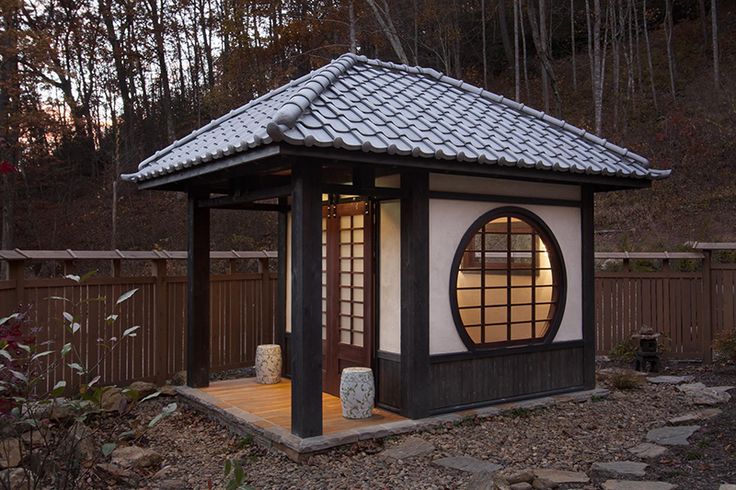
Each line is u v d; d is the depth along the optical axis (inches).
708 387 309.4
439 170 228.8
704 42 975.0
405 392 241.4
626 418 255.0
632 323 392.5
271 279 377.4
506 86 1075.3
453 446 215.5
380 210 258.1
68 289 283.9
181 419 266.7
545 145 280.4
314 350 210.4
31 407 153.3
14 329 144.9
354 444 213.2
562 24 1145.4
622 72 993.5
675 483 179.0
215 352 348.8
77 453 180.1
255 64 763.4
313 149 191.9
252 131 233.1
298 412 210.2
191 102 1065.5
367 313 259.8
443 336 248.7
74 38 831.1
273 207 321.7
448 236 250.5
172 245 759.1
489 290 289.4
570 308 292.4
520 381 273.0
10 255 259.0
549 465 197.3
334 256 284.2
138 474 199.6
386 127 225.8
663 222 664.4
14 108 605.3
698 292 384.8
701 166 725.3
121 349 305.9
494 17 1184.2
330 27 741.3
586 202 298.2
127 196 877.2
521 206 274.5
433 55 1070.4
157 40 942.4
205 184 293.1
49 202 850.1
